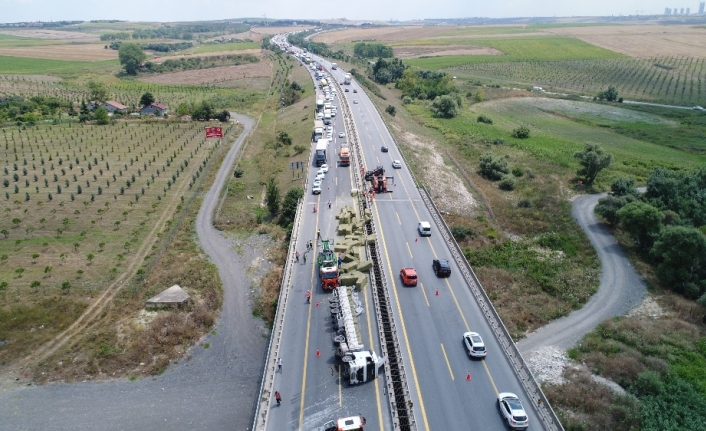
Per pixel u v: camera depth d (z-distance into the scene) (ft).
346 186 322.96
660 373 176.55
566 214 320.29
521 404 142.51
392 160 374.84
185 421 161.38
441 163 397.60
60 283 228.43
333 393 151.64
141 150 426.10
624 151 472.85
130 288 227.20
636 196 337.31
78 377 179.01
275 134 504.43
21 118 502.38
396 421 137.69
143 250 263.29
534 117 625.00
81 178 357.41
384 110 555.69
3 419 161.17
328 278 204.03
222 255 263.70
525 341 197.77
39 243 263.90
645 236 275.59
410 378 158.10
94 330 200.03
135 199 325.01
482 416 143.54
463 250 262.47
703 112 638.94
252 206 323.78
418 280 215.92
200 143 450.30
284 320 187.73
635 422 153.07
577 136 534.37
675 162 435.53
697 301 215.51
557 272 250.16
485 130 529.45
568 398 163.73
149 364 185.98
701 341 195.72
